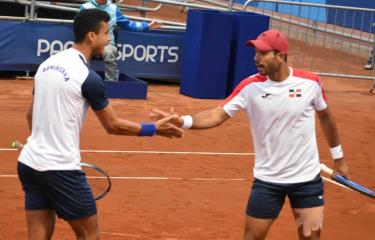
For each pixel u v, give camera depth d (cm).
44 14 1955
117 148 1245
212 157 1241
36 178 636
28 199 652
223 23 1725
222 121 698
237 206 999
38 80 639
